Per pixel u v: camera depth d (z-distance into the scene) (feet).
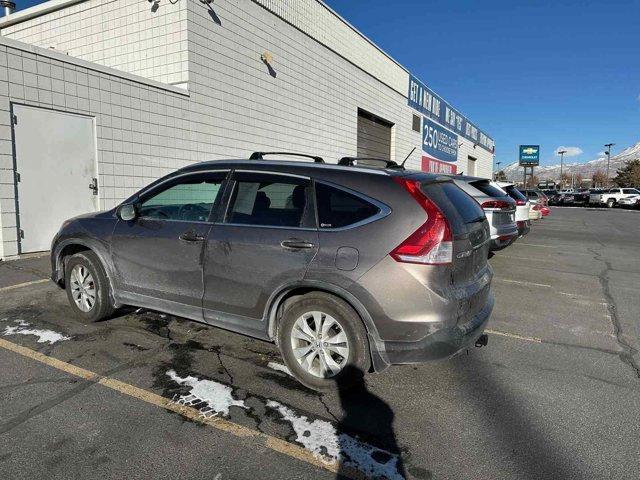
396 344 10.38
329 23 51.57
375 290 10.30
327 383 11.13
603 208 146.41
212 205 12.96
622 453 9.11
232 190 12.71
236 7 37.32
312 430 9.71
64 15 37.29
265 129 41.78
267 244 11.55
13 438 9.04
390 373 12.61
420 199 10.59
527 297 21.65
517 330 16.67
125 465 8.38
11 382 11.29
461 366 13.23
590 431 9.90
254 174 12.55
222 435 9.41
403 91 74.54
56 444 8.90
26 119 24.35
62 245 15.72
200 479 8.10
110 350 13.35
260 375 12.14
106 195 28.58
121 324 15.46
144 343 13.97
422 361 10.43
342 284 10.59
